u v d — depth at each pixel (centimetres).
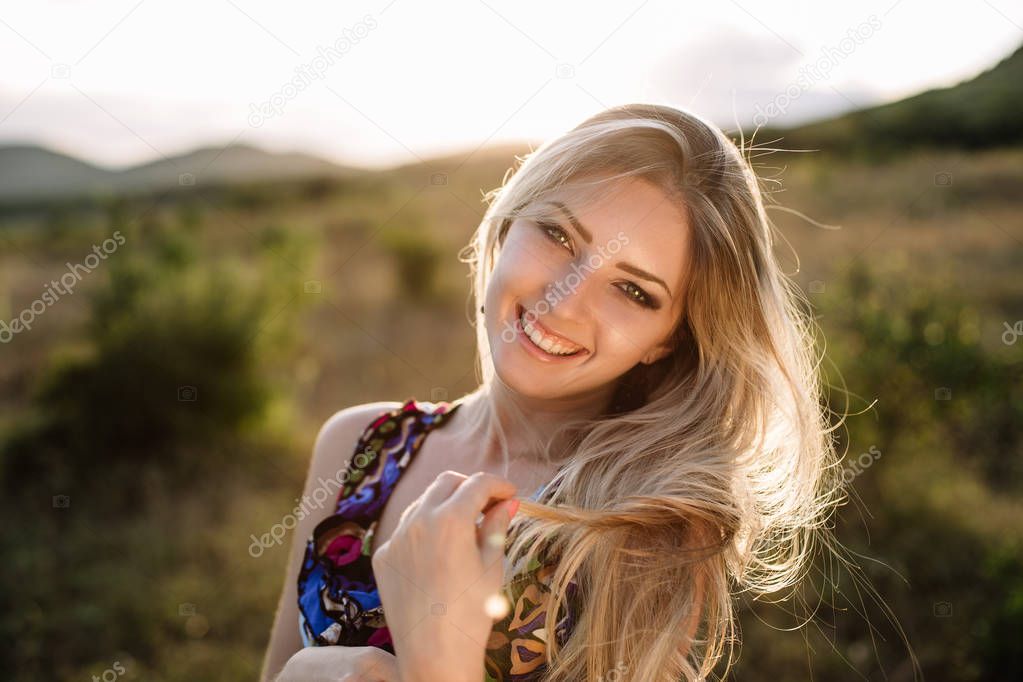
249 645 374
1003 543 393
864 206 1311
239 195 1656
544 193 127
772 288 140
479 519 109
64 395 552
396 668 110
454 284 1041
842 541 402
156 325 574
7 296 843
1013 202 1257
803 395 146
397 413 151
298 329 729
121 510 481
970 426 501
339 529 139
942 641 337
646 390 149
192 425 550
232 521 471
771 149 159
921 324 516
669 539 127
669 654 122
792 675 321
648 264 125
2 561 414
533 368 126
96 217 1274
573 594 125
